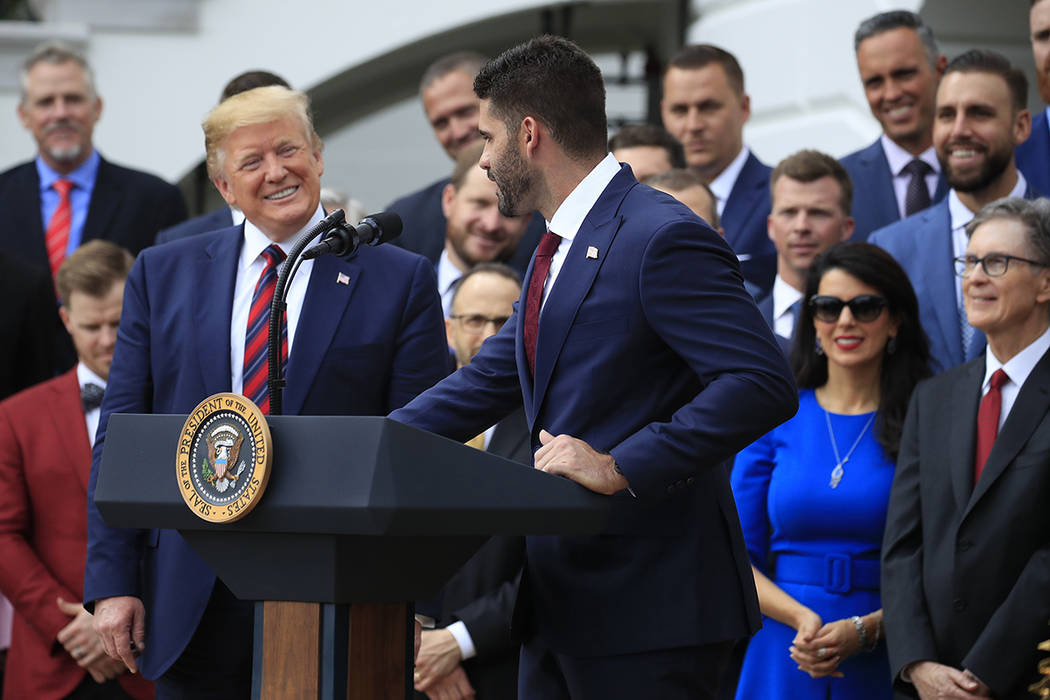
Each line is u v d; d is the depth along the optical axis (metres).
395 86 29.95
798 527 14.33
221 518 7.78
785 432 14.81
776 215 17.14
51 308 19.84
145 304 12.24
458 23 28.41
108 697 15.78
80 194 21.14
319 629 7.96
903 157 18.70
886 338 14.68
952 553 13.21
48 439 16.42
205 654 11.46
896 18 18.61
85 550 16.20
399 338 11.92
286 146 11.68
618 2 27.97
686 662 9.52
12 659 16.11
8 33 27.53
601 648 9.54
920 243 16.56
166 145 28.19
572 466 8.60
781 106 25.14
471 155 17.70
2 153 27.55
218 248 12.17
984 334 15.74
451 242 17.70
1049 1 18.16
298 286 11.88
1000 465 13.13
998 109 16.20
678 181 16.00
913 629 13.18
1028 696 12.49
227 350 11.66
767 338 9.28
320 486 7.54
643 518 9.59
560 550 9.80
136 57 28.14
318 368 11.57
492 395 10.41
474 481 7.84
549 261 10.02
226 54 28.39
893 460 14.29
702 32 27.30
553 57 9.88
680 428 8.88
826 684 13.91
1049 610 12.48
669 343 9.31
